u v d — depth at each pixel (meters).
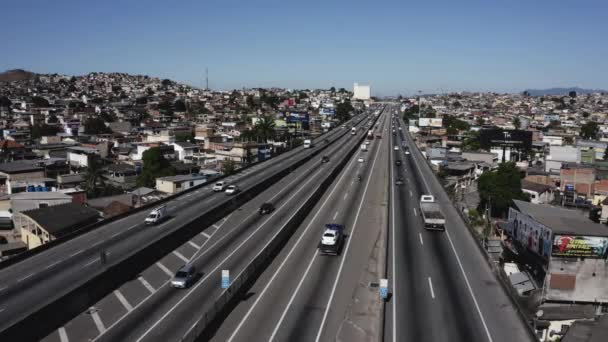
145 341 25.58
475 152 117.00
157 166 88.38
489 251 45.94
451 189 85.38
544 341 33.44
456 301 30.19
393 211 55.44
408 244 42.22
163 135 134.25
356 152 118.25
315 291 33.47
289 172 87.50
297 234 47.97
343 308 30.81
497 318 27.91
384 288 29.41
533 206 54.06
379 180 79.25
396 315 28.14
